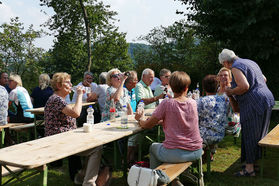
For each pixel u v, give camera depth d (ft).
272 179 11.58
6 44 58.18
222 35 29.12
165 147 8.97
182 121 8.74
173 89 9.07
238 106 12.28
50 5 62.03
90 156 9.32
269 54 26.04
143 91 16.01
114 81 13.00
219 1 25.86
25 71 64.80
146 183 7.54
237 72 11.29
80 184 10.28
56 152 7.13
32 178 12.00
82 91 10.23
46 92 17.71
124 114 10.20
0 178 8.29
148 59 75.20
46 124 10.02
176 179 9.11
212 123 11.14
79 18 65.72
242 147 11.96
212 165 13.74
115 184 11.30
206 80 11.78
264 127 11.48
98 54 93.91
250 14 24.91
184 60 66.13
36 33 60.85
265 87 11.62
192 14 30.50
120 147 14.43
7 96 16.33
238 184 11.07
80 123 18.66
